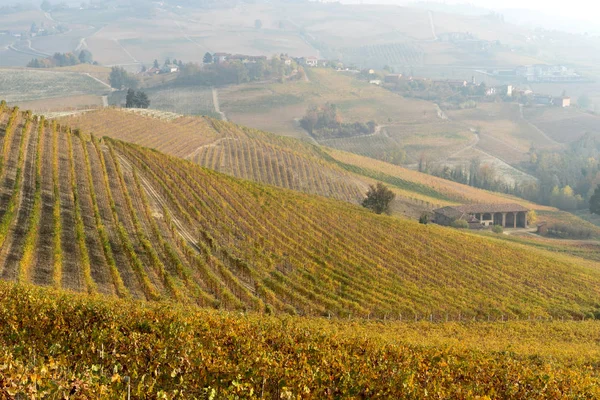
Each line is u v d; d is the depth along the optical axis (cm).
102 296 3791
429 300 6078
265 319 3769
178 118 15488
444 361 2852
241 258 5975
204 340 2656
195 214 6875
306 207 8600
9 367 1709
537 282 7444
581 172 19088
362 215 8925
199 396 1958
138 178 7738
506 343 4459
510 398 2594
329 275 6156
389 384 2305
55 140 7631
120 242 5353
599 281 7912
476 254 8131
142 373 2139
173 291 4553
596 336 5378
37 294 3089
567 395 2606
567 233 13350
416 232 8594
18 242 4616
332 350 2867
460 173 18688
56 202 5706
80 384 1647
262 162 13112
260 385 2133
